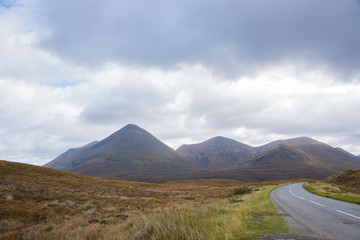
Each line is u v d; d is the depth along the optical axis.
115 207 24.62
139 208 24.61
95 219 17.05
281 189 39.62
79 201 26.70
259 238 7.53
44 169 65.94
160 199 35.41
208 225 9.11
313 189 34.09
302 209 14.25
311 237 7.40
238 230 8.61
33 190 30.89
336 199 20.27
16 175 49.53
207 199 35.38
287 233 8.10
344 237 7.25
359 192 32.81
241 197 29.86
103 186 55.09
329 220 10.15
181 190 61.09
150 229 9.12
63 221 17.20
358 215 11.22
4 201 21.72
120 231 10.47
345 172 61.97
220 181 126.56
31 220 17.41
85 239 9.80
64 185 46.28
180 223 9.27
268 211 14.28
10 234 12.16
